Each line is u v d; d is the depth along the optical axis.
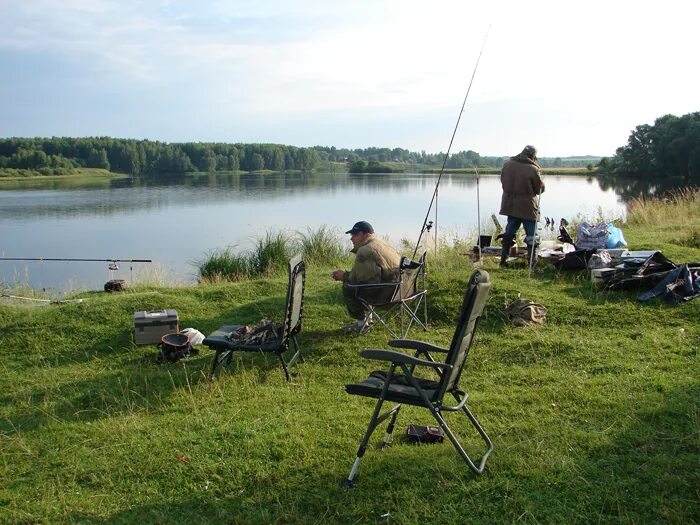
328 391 4.86
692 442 3.49
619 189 32.34
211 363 5.66
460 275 7.53
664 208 13.48
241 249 12.28
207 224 21.61
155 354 6.01
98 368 5.76
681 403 4.01
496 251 8.99
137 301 7.32
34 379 5.52
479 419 4.12
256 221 21.86
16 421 4.61
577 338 5.59
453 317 6.59
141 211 26.44
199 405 4.66
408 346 3.44
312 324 6.62
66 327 6.66
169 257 15.44
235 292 7.87
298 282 5.20
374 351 3.31
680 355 5.01
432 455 3.61
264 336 5.17
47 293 9.47
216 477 3.57
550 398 4.37
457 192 35.44
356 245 6.19
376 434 4.01
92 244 17.80
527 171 8.04
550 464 3.38
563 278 7.55
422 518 3.04
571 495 3.11
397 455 3.65
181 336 6.04
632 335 5.62
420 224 19.45
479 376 4.97
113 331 6.60
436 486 3.28
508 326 6.08
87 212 26.25
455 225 15.39
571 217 14.05
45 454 3.99
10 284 10.32
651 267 6.94
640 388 4.39
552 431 3.82
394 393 3.39
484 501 3.13
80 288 10.88
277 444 3.90
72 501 3.42
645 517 2.90
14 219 23.78
